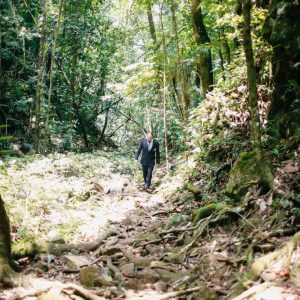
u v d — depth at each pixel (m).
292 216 4.96
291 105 7.27
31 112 16.81
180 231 6.16
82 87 21.42
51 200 7.93
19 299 3.95
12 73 16.91
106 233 6.54
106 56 21.25
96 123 24.94
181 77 12.34
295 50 7.21
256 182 6.13
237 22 9.24
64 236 6.45
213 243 5.32
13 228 6.29
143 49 22.88
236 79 9.42
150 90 19.44
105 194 10.09
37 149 14.73
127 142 26.34
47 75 18.86
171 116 17.38
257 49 8.62
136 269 4.96
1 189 7.65
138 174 14.13
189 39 14.21
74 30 19.36
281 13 7.45
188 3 14.23
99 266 5.20
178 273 4.72
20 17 16.17
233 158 8.21
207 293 3.97
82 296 4.04
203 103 10.32
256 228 5.25
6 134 15.40
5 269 4.37
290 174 6.00
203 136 9.84
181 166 10.59
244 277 4.06
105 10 21.59
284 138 7.26
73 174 11.74
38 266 4.98
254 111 6.06
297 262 3.87
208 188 8.16
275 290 3.52
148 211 8.43
